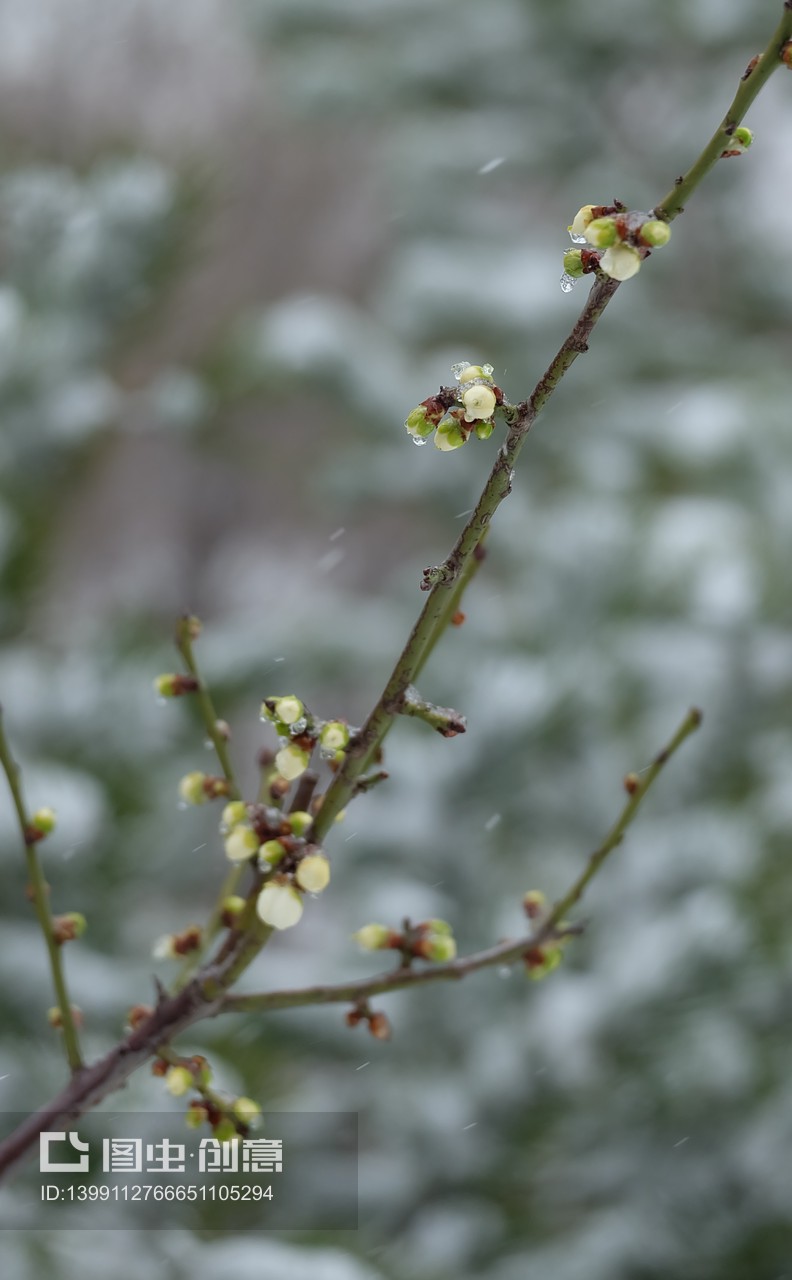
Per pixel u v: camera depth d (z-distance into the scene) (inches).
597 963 76.4
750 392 116.6
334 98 139.9
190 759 74.0
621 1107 77.9
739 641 85.7
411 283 122.8
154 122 204.1
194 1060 36.4
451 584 34.5
